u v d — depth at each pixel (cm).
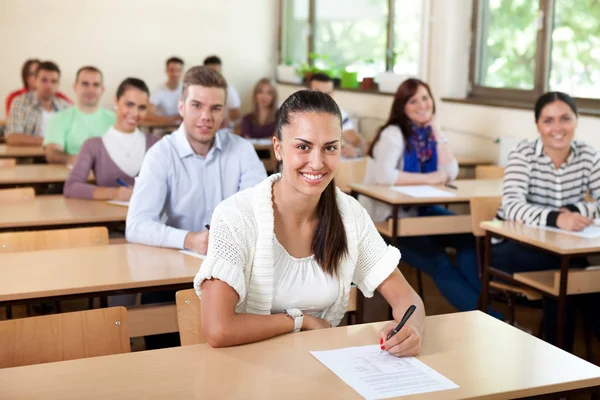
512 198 313
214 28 802
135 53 779
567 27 445
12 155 484
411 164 401
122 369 148
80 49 760
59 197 349
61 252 248
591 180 316
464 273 349
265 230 171
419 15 573
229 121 689
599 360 312
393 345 158
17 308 369
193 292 183
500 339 171
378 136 402
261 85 647
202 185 278
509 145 461
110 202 336
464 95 531
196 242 249
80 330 171
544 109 307
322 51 739
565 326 275
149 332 225
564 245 266
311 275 179
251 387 141
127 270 228
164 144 273
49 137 457
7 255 243
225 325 159
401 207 379
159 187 267
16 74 743
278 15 821
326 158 165
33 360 166
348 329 174
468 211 498
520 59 484
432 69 537
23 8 736
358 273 191
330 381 144
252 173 286
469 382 145
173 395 136
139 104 361
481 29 518
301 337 168
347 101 665
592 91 429
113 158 361
